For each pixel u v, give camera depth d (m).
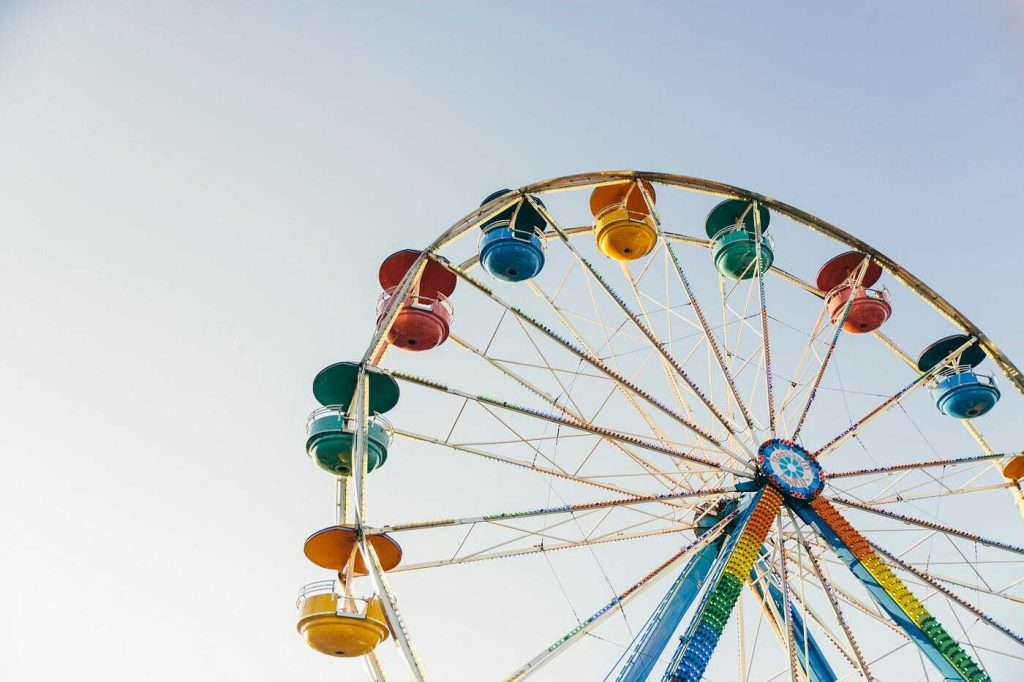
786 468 18.45
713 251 22.33
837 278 23.48
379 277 21.52
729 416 19.95
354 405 18.33
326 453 17.92
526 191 20.94
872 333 23.48
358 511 16.33
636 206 22.64
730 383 19.05
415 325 19.81
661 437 19.78
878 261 22.09
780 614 19.70
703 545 17.47
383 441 18.25
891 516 18.59
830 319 22.91
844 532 17.92
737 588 16.52
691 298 19.58
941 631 16.70
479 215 20.45
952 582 18.88
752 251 21.70
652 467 19.38
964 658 16.33
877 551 18.05
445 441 18.48
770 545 19.86
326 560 16.66
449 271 20.61
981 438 22.38
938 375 21.91
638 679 16.34
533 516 16.81
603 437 17.45
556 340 18.00
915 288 21.98
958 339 21.78
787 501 18.23
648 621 17.25
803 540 18.06
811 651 19.77
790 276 24.33
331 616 15.65
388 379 18.50
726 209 22.62
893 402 19.94
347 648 15.85
